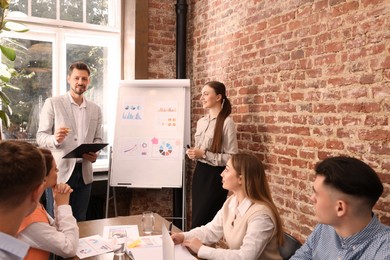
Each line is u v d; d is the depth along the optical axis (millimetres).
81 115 3266
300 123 2662
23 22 3676
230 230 1959
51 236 1619
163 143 3588
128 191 4121
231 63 3496
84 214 3275
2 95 3066
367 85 2145
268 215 1823
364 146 2172
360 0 2176
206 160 3133
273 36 2920
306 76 2596
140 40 4008
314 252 1528
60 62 3908
